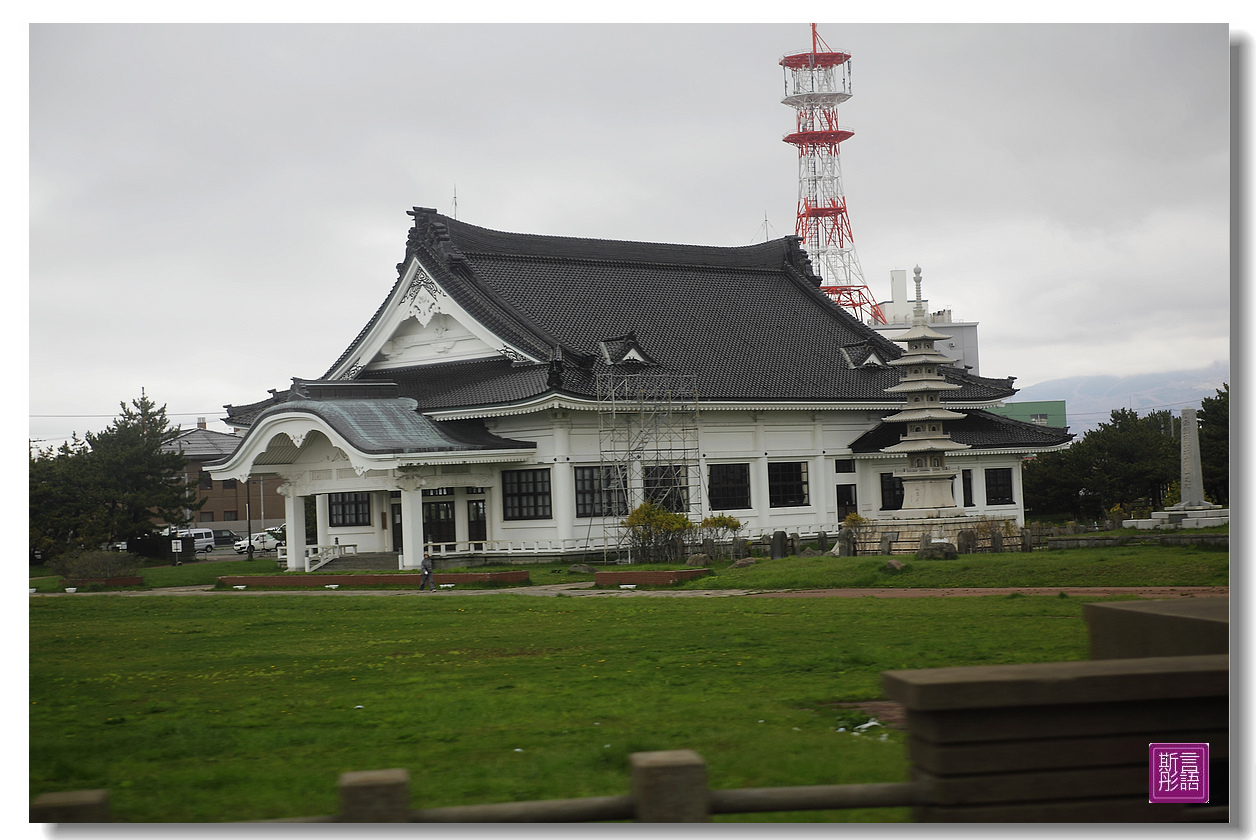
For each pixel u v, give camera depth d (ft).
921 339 149.59
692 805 25.67
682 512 188.55
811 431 214.48
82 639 91.56
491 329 193.77
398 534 197.77
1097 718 27.71
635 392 185.57
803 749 41.01
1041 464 276.21
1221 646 34.01
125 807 35.78
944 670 28.53
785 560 139.54
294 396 185.78
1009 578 111.34
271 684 63.10
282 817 34.19
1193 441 169.07
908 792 26.91
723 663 64.03
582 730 46.37
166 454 252.21
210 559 282.15
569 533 181.57
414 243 204.74
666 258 237.45
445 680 61.82
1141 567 108.88
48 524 231.50
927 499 149.18
